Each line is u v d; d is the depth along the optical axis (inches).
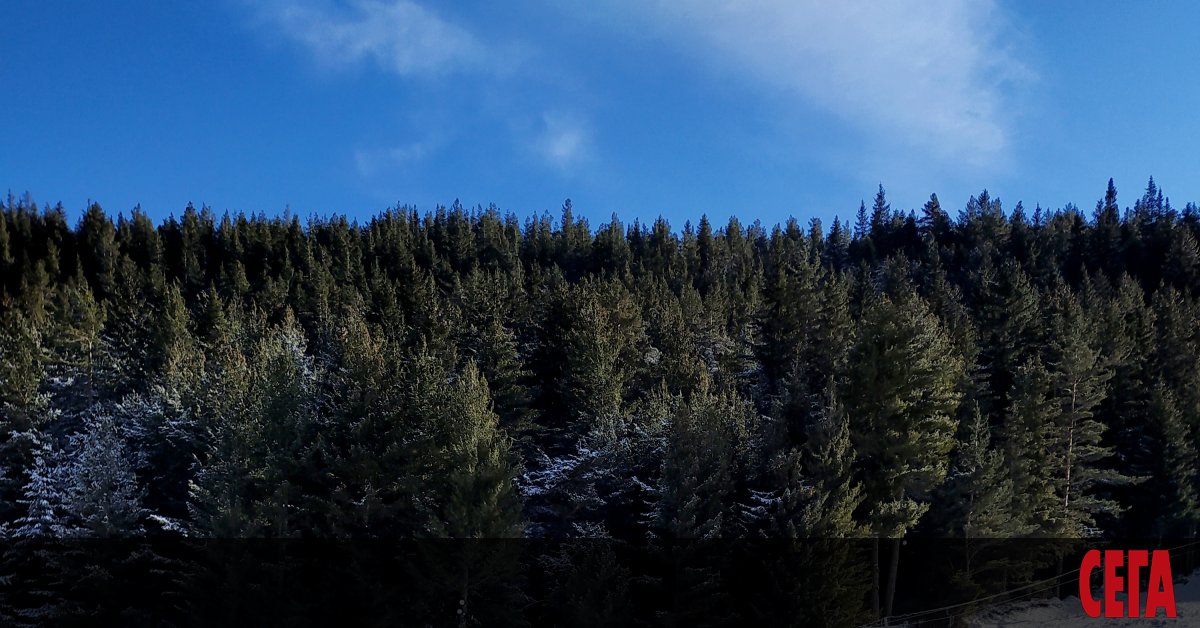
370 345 1546.5
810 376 1779.0
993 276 3275.1
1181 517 1726.1
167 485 1477.6
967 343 1737.2
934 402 1282.0
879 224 5634.8
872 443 1264.8
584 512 1365.7
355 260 3946.9
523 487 1323.8
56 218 4626.0
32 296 2447.1
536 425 1664.6
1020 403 1519.4
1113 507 1600.6
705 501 1190.3
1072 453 1569.9
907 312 1380.4
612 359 1806.1
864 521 1235.2
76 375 1684.3
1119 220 4896.7
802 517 1119.0
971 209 5310.0
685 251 4953.3
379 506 1198.3
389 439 1244.5
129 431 1471.5
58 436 1535.4
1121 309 2551.7
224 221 4707.2
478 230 5305.1
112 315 2428.6
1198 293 3754.9
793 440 1309.1
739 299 2970.0
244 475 1226.6
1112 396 1863.9
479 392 1272.1
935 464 1301.7
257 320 2363.4
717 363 2162.9
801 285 1939.0
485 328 2124.8
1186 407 1895.9
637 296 2805.1
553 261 4963.1
